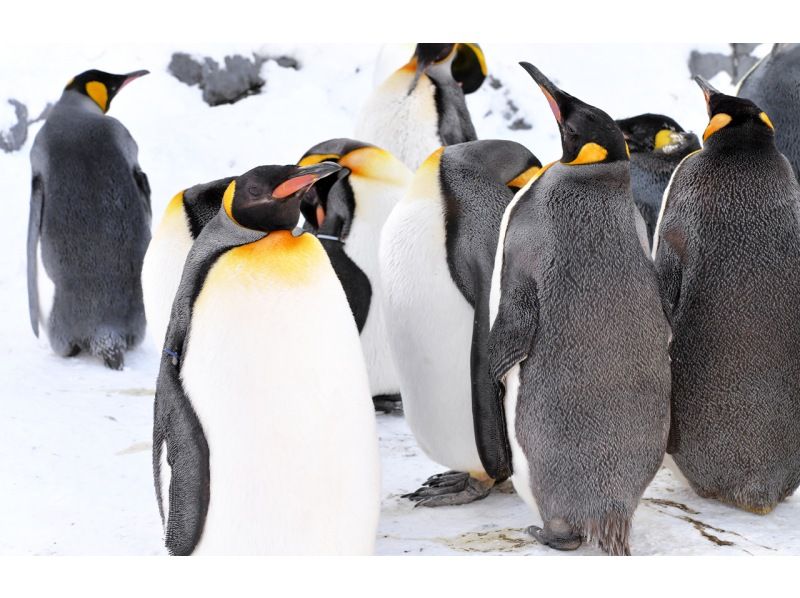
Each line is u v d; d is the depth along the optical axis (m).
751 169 4.31
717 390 4.30
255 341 3.40
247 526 3.48
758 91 6.35
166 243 5.00
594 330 3.85
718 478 4.43
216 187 5.05
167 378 3.50
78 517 4.45
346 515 3.55
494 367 3.94
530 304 3.88
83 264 7.08
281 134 10.98
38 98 10.36
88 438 5.42
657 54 13.07
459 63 7.98
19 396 6.16
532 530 4.15
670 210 4.44
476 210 4.49
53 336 7.22
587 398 3.87
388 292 4.67
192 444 3.44
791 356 4.27
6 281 8.55
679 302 4.34
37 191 7.16
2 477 4.86
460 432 4.63
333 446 3.47
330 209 5.76
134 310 7.24
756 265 4.24
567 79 12.59
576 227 3.91
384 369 6.03
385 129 7.29
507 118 11.85
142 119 10.73
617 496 3.92
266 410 3.41
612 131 3.95
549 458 3.93
